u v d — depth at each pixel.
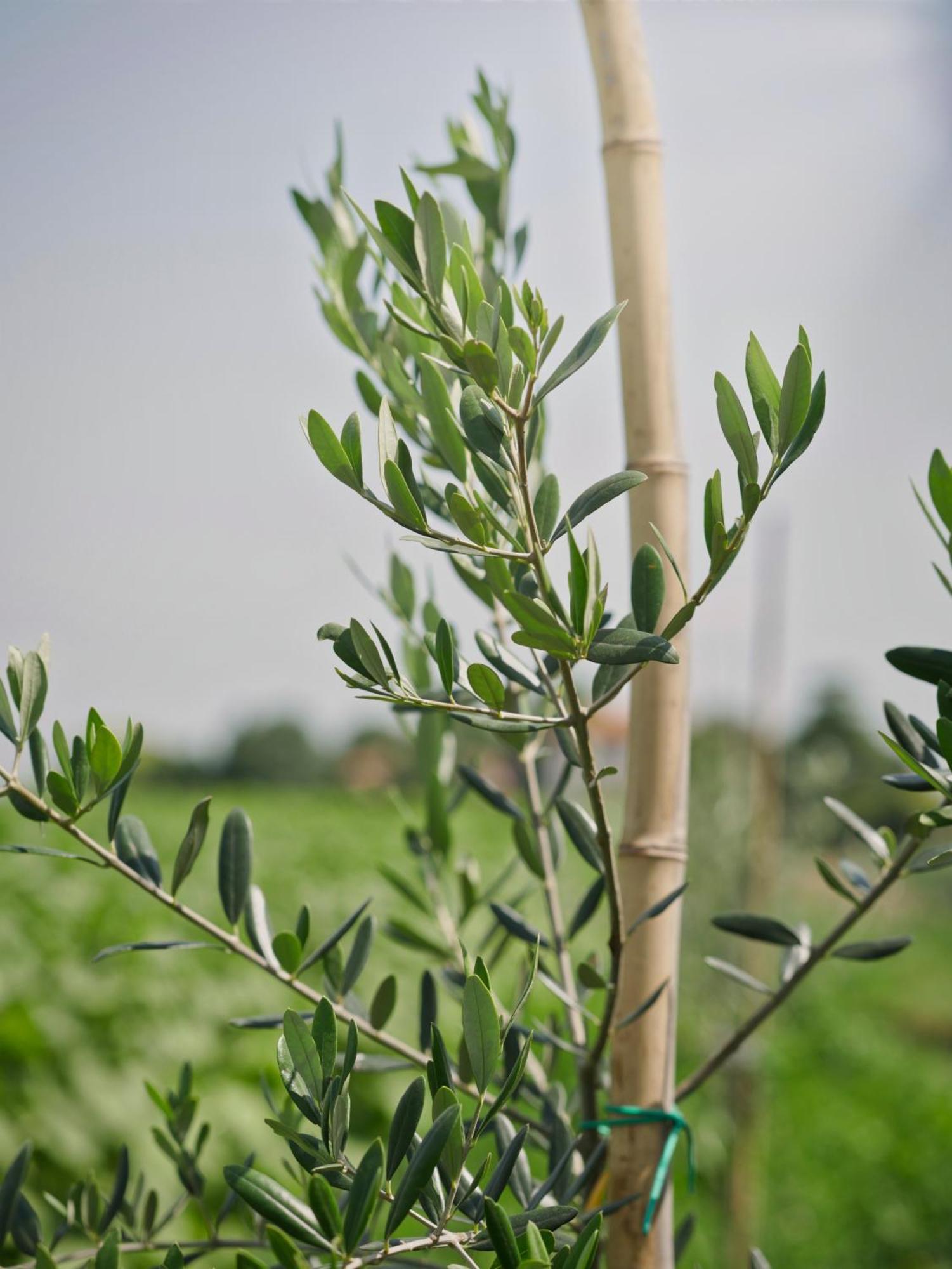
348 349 1.16
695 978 4.27
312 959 1.00
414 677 1.32
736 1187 3.98
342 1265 0.67
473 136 1.25
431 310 0.72
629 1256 1.00
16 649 0.86
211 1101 3.92
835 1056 8.66
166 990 4.68
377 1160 0.67
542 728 0.77
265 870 8.02
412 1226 2.46
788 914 5.14
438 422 0.88
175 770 33.12
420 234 0.71
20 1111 3.46
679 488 1.03
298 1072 0.73
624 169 1.05
